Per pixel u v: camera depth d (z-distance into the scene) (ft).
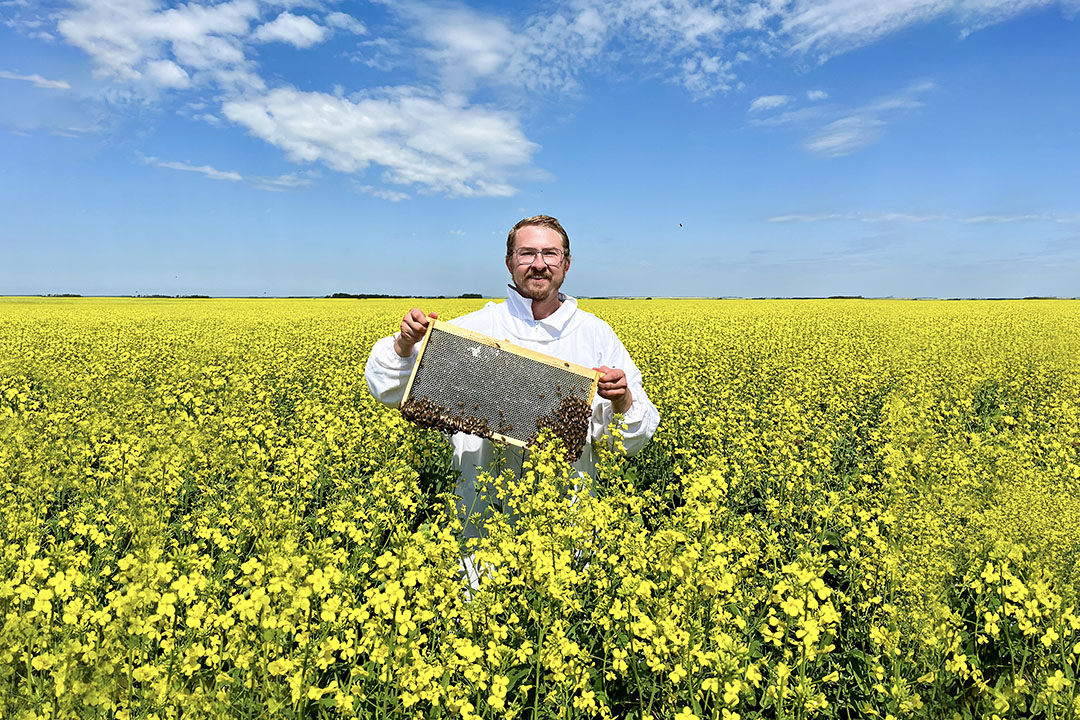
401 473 18.12
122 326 81.00
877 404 37.32
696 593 11.17
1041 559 13.01
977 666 12.02
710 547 12.23
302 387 40.40
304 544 15.02
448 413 15.89
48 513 19.49
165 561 13.05
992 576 12.67
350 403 32.17
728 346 58.80
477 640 11.16
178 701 9.50
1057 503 14.25
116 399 33.04
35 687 9.63
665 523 14.56
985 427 32.32
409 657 10.32
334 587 11.84
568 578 11.48
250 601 9.86
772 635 10.94
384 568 11.79
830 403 33.65
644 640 11.44
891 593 12.26
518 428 15.94
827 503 18.06
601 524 13.10
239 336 66.69
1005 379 42.32
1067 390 38.22
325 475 20.07
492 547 12.79
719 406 31.81
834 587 15.64
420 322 16.10
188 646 10.15
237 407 30.58
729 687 9.78
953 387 37.60
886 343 62.23
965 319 96.17
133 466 19.39
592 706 10.27
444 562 11.96
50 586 11.43
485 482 15.97
